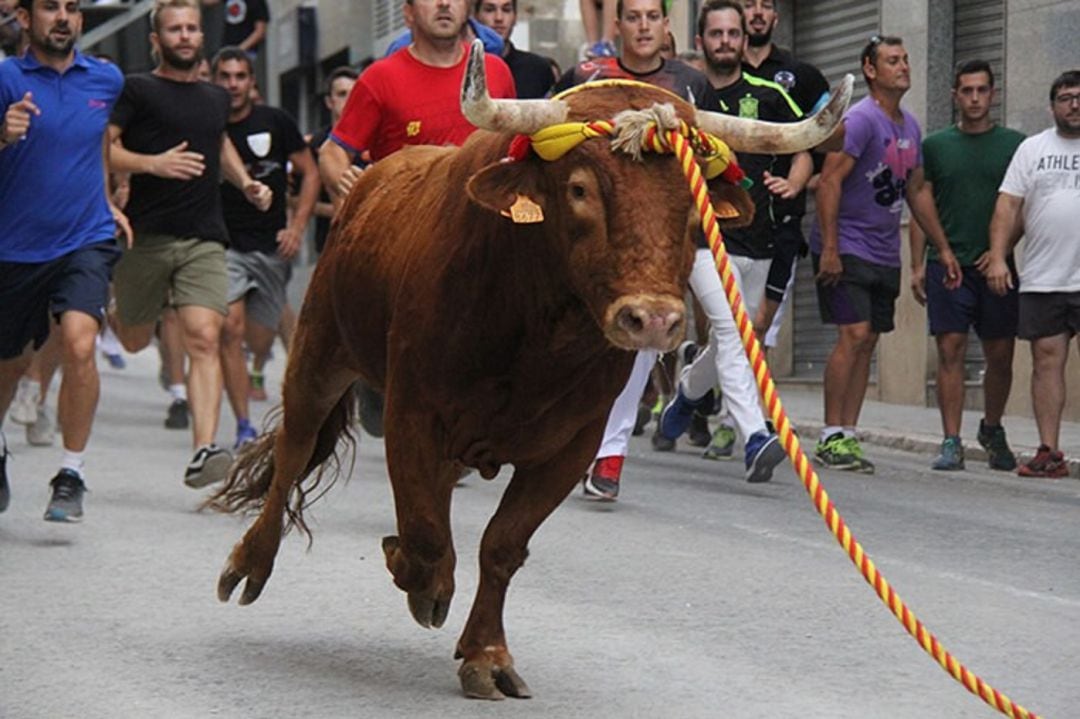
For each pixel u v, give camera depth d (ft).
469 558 51.57
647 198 32.04
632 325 31.50
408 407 36.06
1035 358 72.54
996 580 49.37
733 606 45.09
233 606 44.78
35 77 56.29
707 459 76.48
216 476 61.00
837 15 111.45
